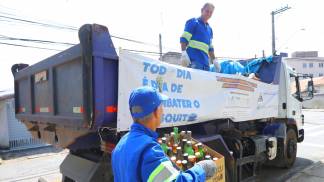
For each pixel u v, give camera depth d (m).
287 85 7.39
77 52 3.41
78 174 4.00
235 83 5.32
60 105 3.90
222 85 5.00
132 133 1.95
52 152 11.29
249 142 6.05
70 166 4.29
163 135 4.11
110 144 3.59
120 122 3.39
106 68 3.36
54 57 3.91
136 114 1.95
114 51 3.40
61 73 3.86
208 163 2.37
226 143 5.49
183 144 3.72
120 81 3.40
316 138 12.97
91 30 3.22
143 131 1.94
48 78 4.12
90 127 3.23
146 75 3.70
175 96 4.12
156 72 3.84
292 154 7.68
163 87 3.94
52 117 4.02
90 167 3.88
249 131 6.52
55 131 4.27
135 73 3.57
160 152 1.84
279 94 7.25
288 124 7.59
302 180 6.47
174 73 4.11
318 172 7.14
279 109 7.21
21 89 5.17
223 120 5.30
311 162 8.28
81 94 3.43
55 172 8.13
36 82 4.50
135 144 1.87
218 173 3.71
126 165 1.87
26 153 11.17
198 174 1.97
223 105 5.00
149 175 1.77
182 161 3.27
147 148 1.84
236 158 5.41
